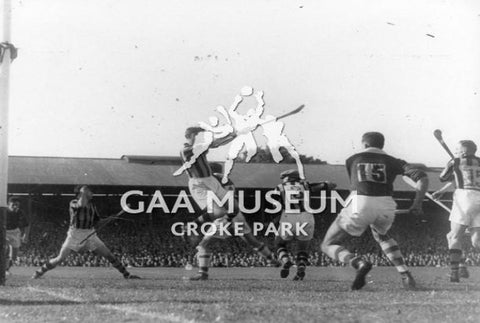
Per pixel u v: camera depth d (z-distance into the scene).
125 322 4.94
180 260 21.97
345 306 5.93
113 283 9.42
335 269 16.67
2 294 7.25
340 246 8.12
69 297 6.88
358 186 8.05
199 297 6.86
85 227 11.39
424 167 25.72
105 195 24.27
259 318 5.03
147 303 6.18
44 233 23.22
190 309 5.59
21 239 15.69
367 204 7.98
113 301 6.43
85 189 11.45
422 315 5.29
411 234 25.78
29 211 23.41
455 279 10.13
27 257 21.62
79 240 11.33
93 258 20.61
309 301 6.43
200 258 10.92
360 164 8.07
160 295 7.08
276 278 11.85
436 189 25.05
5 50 8.55
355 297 6.91
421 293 7.43
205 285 8.92
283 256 11.47
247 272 15.15
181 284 9.19
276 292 7.58
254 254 21.31
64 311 5.56
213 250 21.20
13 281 10.02
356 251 23.17
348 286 8.79
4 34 8.63
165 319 5.03
